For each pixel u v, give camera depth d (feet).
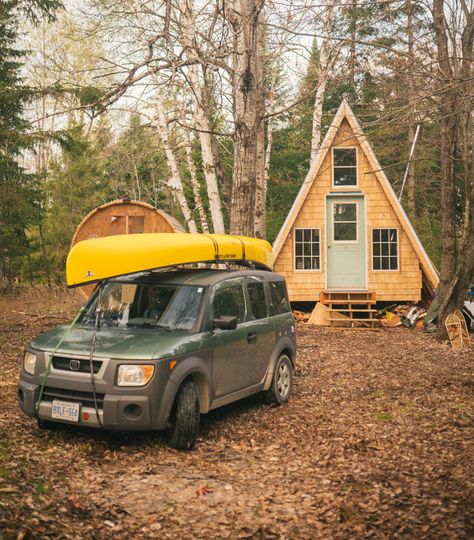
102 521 15.52
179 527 15.56
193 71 55.26
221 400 23.94
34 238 104.99
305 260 66.44
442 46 45.73
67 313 59.88
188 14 50.34
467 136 50.37
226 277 25.72
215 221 56.18
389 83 42.93
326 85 72.49
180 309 23.62
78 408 20.56
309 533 15.39
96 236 53.88
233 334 24.73
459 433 24.03
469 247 50.39
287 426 25.03
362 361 40.96
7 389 28.91
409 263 65.46
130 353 20.62
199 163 86.38
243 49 40.14
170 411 21.31
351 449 22.12
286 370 29.25
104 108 33.50
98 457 20.20
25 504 15.49
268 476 19.33
